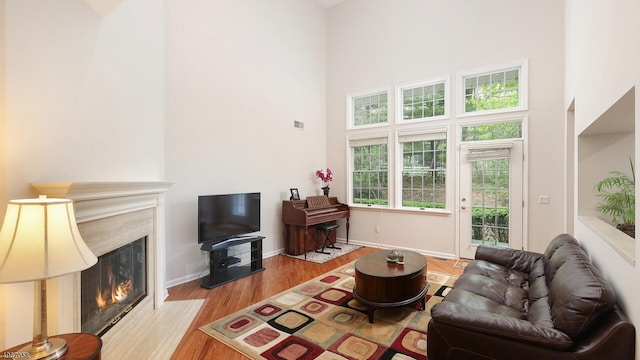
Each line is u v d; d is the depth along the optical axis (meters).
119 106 2.52
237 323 2.69
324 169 6.27
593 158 2.82
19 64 1.64
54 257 1.32
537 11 4.21
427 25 5.11
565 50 3.93
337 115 6.17
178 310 2.95
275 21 5.16
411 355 2.18
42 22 1.78
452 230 4.88
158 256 3.04
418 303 2.98
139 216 2.72
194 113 3.90
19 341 1.64
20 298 1.65
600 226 2.35
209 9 4.09
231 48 4.39
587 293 1.48
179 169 3.75
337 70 6.17
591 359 1.37
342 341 2.38
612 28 1.74
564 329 1.50
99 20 2.27
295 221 4.98
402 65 5.37
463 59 4.78
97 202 2.07
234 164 4.44
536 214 4.22
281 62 5.29
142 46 2.88
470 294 2.37
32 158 1.71
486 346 1.61
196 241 3.94
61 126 1.91
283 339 2.42
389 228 5.50
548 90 4.13
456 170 4.82
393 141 5.47
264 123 4.95
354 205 5.89
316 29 6.11
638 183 1.29
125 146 2.60
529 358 1.50
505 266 3.11
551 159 4.11
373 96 5.81
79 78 2.06
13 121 1.62
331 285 3.65
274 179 5.14
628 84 1.45
